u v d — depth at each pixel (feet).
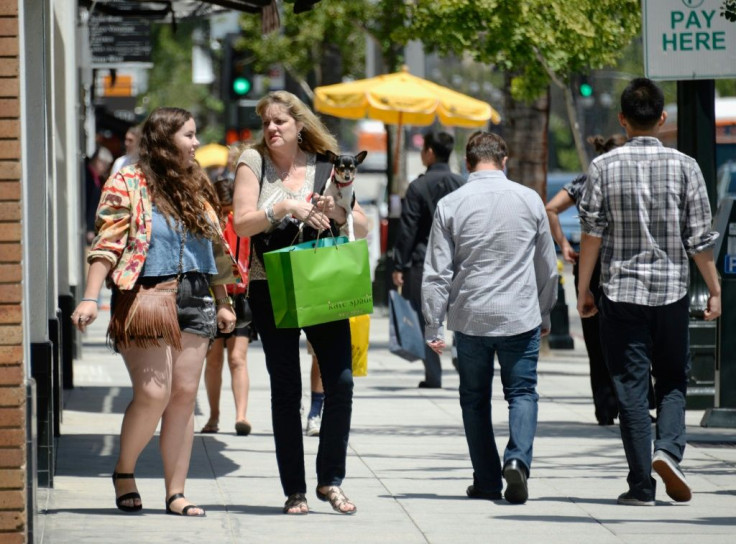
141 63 217.15
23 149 53.26
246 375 97.40
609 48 130.62
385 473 80.74
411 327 123.34
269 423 103.55
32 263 72.54
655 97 70.03
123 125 300.40
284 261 63.98
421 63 233.76
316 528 64.03
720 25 94.68
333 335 66.74
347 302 64.90
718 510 69.10
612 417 101.65
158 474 79.41
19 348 52.44
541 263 72.13
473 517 67.21
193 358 67.05
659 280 68.85
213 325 67.51
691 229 69.56
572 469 82.28
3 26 52.11
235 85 215.10
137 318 64.49
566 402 117.08
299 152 67.97
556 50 128.67
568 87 146.72
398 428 100.48
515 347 71.10
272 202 66.49
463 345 71.97
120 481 67.72
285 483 67.62
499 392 122.42
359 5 237.66
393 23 224.74
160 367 65.77
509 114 159.63
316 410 96.58
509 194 71.41
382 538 62.08
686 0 94.58
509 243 70.85
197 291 66.54
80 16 151.53
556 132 464.24
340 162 66.23
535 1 127.34
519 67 140.36
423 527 64.64
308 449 89.92
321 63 277.23
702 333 109.40
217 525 64.49
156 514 67.10
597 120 256.32
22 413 52.54
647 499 70.28
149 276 65.16
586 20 127.44
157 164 65.82
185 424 67.56
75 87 138.00
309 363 150.10
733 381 99.35
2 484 52.42
